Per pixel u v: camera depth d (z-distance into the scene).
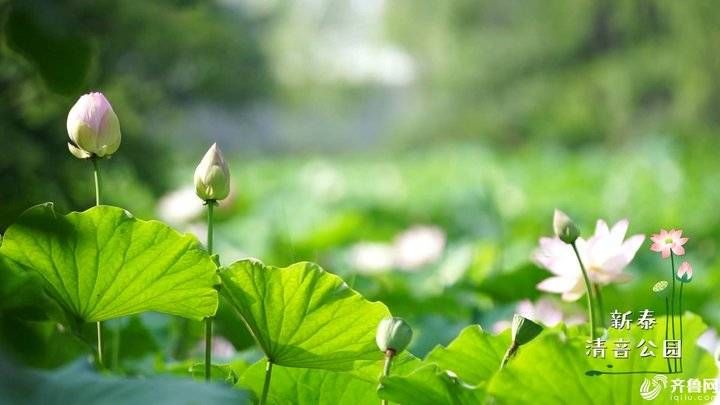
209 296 3.80
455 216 15.37
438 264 8.98
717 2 48.19
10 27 3.64
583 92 55.72
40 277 3.73
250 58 30.27
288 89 59.72
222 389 3.24
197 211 8.45
